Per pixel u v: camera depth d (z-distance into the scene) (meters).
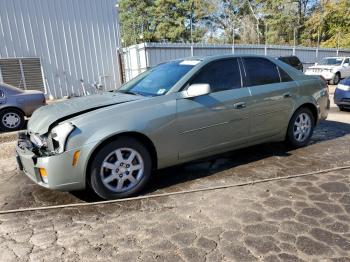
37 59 14.73
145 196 3.64
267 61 4.88
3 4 13.66
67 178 3.34
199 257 2.54
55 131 3.36
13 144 6.77
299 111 5.14
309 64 26.23
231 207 3.32
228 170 4.40
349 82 8.80
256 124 4.58
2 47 13.90
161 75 4.41
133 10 45.94
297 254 2.53
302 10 39.56
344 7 31.22
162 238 2.82
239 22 39.44
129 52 19.16
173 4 41.88
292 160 4.72
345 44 32.00
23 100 8.55
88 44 15.88
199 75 4.14
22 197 3.81
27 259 2.61
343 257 2.47
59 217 3.28
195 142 4.03
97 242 2.80
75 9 15.29
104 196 3.53
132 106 3.66
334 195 3.50
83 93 16.08
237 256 2.53
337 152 5.05
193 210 3.29
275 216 3.10
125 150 3.59
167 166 3.95
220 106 4.16
